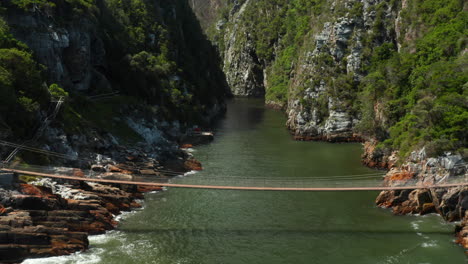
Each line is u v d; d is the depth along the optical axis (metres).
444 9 99.94
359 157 97.50
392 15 123.31
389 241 53.62
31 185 54.25
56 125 71.31
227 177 79.31
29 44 78.69
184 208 64.50
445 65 80.88
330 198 68.88
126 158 79.75
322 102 123.94
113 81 109.69
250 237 55.12
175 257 49.62
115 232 55.59
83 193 58.56
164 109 112.31
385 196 65.56
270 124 144.38
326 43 137.00
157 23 145.25
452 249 51.25
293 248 52.22
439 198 60.47
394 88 97.06
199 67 170.25
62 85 88.12
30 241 46.69
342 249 51.84
